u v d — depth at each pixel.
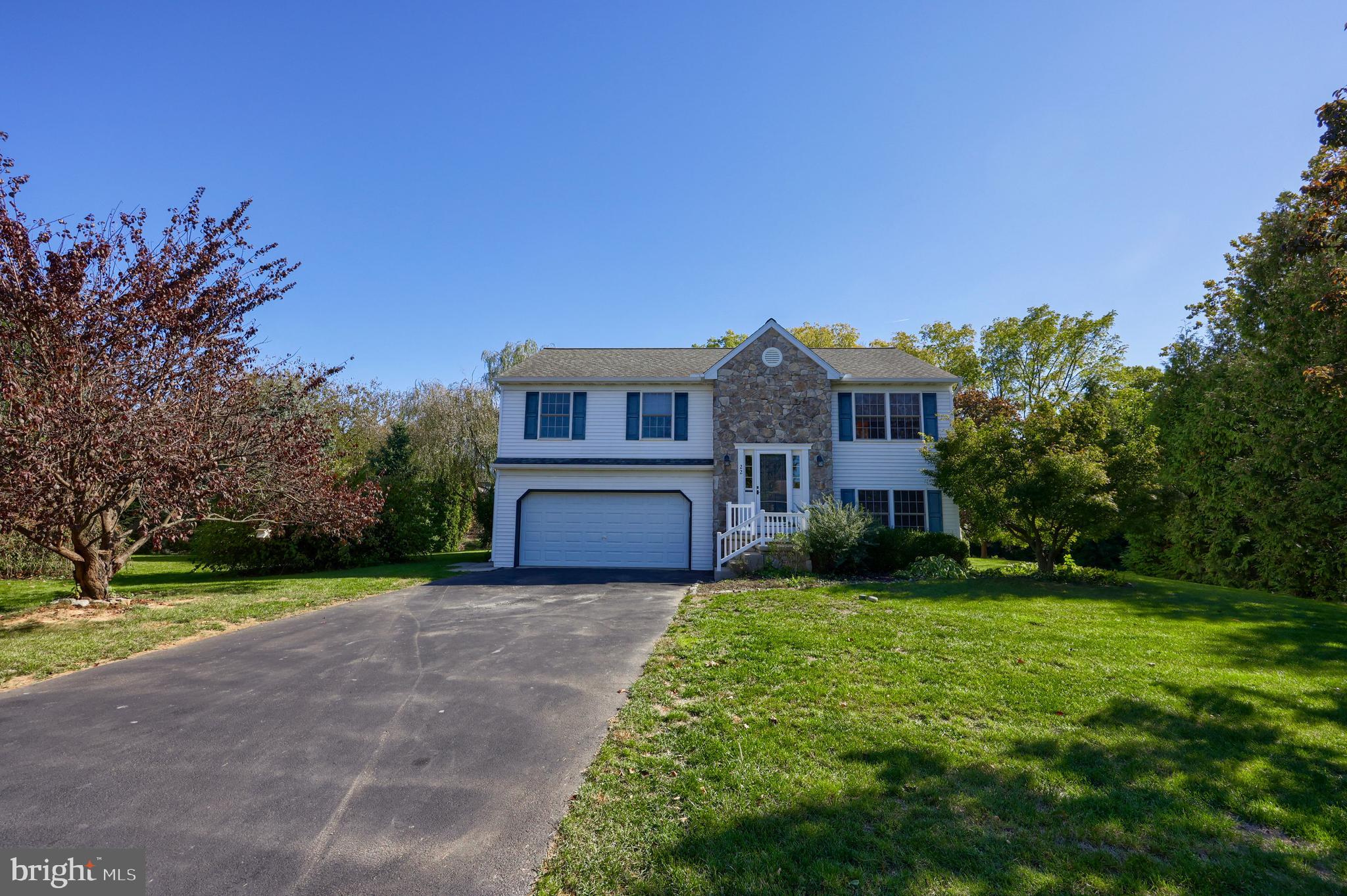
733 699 6.21
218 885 3.46
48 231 10.29
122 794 4.46
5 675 7.23
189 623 9.94
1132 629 8.98
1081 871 3.52
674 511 19.67
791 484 18.92
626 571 18.27
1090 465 12.99
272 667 7.60
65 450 9.12
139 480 10.21
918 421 19.53
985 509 15.11
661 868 3.57
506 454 20.14
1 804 4.32
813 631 8.77
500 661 7.75
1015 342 34.50
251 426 12.27
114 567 12.19
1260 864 3.60
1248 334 17.28
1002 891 3.35
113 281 11.00
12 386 9.03
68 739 5.44
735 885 3.41
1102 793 4.35
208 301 11.52
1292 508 15.38
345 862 3.68
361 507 14.73
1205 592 12.58
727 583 14.52
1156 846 3.76
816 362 19.33
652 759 4.94
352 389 32.25
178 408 10.88
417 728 5.66
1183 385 18.81
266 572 20.67
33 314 9.59
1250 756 4.91
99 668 7.63
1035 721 5.59
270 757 5.07
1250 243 17.52
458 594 13.33
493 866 3.65
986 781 4.50
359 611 11.22
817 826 3.94
